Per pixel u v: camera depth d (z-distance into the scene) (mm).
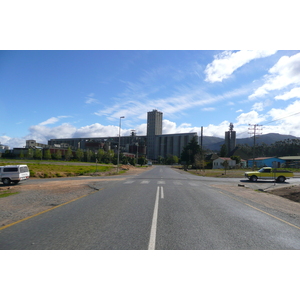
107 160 114812
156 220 7918
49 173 36375
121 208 10055
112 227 7020
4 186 21719
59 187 19094
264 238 6270
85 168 53844
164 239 6000
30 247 5445
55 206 10508
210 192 16719
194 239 6047
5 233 6406
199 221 7910
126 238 6035
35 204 11039
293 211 10617
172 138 180250
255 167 63719
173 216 8594
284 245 5816
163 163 166500
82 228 6902
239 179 33000
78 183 22969
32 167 49812
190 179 31375
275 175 26156
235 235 6441
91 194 14641
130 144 184250
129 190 16875
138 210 9641
